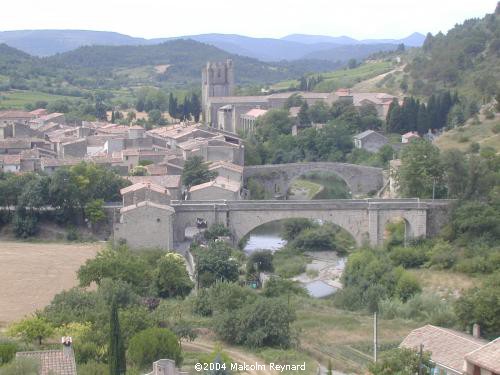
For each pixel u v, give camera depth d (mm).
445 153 184875
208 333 110812
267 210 172250
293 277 160875
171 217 161500
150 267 138375
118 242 159750
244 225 172500
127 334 95938
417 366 78062
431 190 182625
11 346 85938
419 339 87812
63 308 107375
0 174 189000
